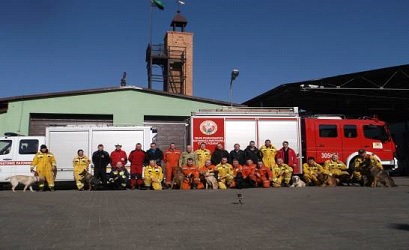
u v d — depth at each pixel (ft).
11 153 56.90
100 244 18.94
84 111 81.35
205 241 19.51
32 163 52.95
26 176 52.11
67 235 21.15
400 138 108.37
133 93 83.41
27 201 38.32
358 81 73.31
